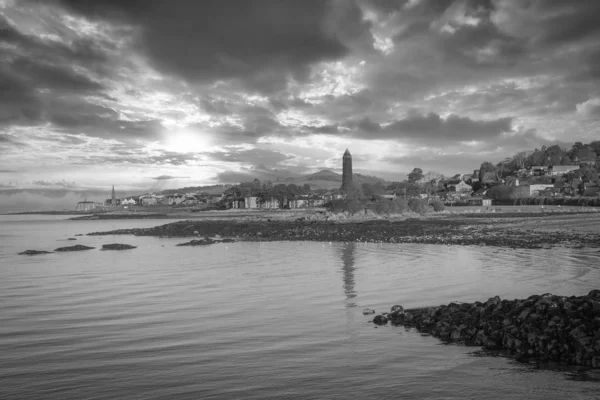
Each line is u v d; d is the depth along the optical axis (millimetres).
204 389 13750
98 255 59688
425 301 26031
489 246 55938
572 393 12797
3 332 20953
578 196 184625
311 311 24188
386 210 142625
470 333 18328
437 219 120125
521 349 16484
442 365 15320
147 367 15883
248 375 14859
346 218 133000
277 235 85438
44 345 18828
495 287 29547
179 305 26609
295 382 14133
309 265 43906
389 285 31547
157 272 41719
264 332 20156
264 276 37625
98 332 20781
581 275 33125
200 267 44750
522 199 187375
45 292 32031
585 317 17000
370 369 15117
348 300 26891
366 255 51000
